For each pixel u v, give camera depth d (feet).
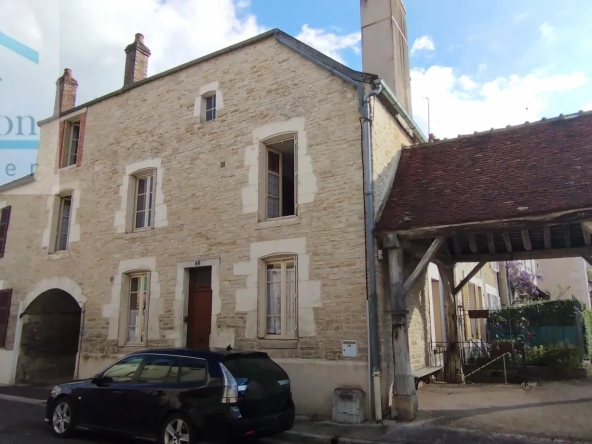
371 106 29.99
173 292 35.32
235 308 32.01
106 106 44.01
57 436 24.57
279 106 33.04
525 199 25.02
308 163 30.83
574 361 38.27
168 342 34.68
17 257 47.39
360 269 27.66
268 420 20.76
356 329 27.17
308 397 27.86
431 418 25.36
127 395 22.35
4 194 50.55
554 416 24.93
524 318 48.57
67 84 49.52
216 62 37.29
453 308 37.35
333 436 23.12
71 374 47.91
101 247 40.75
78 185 44.09
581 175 24.91
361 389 26.27
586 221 22.63
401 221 27.43
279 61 33.86
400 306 26.35
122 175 40.98
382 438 22.57
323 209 29.66
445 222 25.89
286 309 30.55
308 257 29.55
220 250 33.58
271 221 31.60
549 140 28.81
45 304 46.52
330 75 31.27
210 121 36.47
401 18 40.52
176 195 36.96
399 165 33.06
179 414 20.57
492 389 33.06
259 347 30.37
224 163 34.88
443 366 37.76
